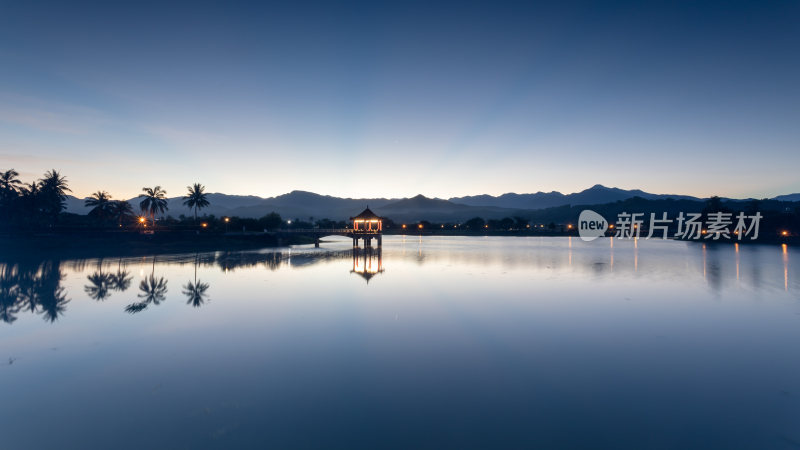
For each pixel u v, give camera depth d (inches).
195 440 479.2
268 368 703.1
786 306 1203.2
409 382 644.1
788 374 681.6
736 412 549.3
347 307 1177.4
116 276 1780.3
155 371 690.2
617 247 4079.7
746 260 2561.5
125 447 467.5
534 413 544.1
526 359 748.6
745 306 1202.0
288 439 480.4
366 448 460.8
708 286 1561.3
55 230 3225.9
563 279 1748.3
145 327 960.3
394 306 1192.2
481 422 519.2
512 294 1390.3
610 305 1212.5
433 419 527.2
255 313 1100.5
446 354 775.7
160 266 2160.4
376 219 3506.4
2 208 3061.0
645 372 688.4
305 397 590.9
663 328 960.3
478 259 2746.1
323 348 808.9
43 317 1055.6
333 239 6432.1
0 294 1362.0
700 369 702.5
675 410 554.3
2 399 587.2
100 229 3430.1
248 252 3134.8
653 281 1689.2
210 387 625.6
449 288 1510.8
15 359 748.6
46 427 510.3
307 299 1291.8
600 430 501.4
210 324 987.3
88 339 867.4
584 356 766.5
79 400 583.8
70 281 1640.0
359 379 655.1
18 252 2625.5
